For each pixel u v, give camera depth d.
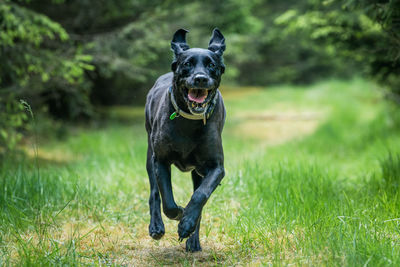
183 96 3.53
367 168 7.28
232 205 5.13
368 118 12.60
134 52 10.80
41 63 7.48
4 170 6.19
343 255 3.36
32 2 10.09
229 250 3.99
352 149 9.65
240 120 15.30
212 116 3.68
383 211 4.43
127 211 5.04
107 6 10.95
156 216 3.97
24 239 4.07
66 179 5.80
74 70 7.32
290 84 31.11
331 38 7.82
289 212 4.49
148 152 4.34
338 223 3.98
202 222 4.76
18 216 4.49
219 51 3.70
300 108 18.23
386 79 7.86
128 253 4.02
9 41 6.61
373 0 5.30
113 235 4.48
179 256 3.93
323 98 19.61
